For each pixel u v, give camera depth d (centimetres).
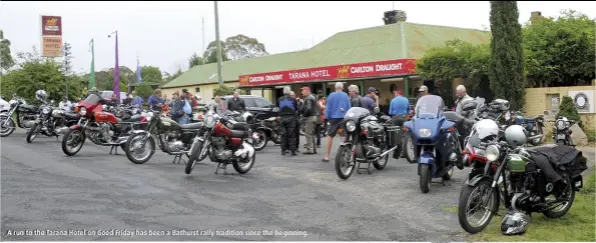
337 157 1008
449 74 1998
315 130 1461
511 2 1611
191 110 1656
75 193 858
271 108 1908
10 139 1673
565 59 1902
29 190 872
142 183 954
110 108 1602
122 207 774
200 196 860
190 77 4941
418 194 890
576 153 731
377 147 1095
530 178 689
